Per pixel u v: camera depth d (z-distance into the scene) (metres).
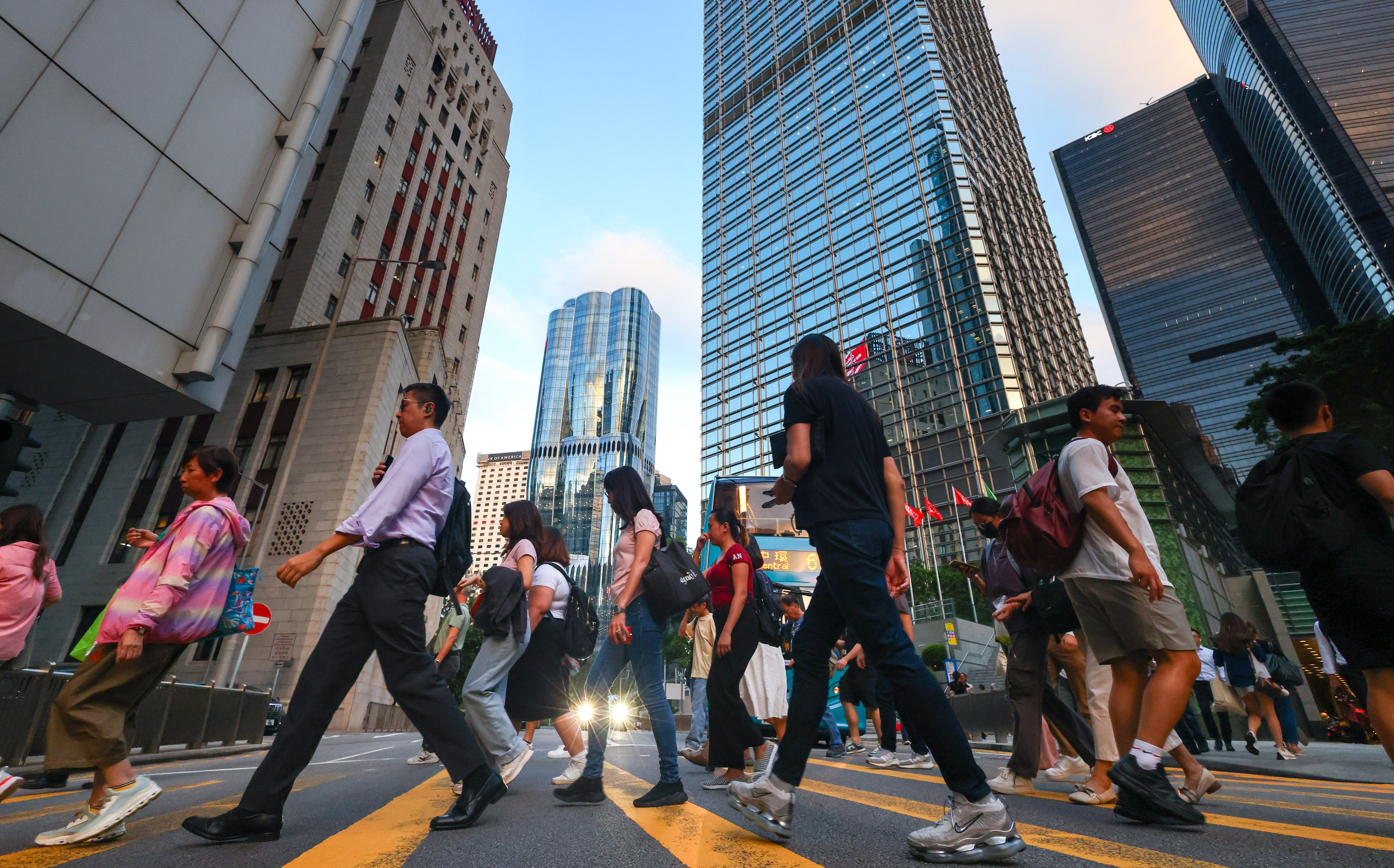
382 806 3.06
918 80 61.97
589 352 182.12
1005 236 60.88
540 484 166.00
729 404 66.31
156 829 2.47
